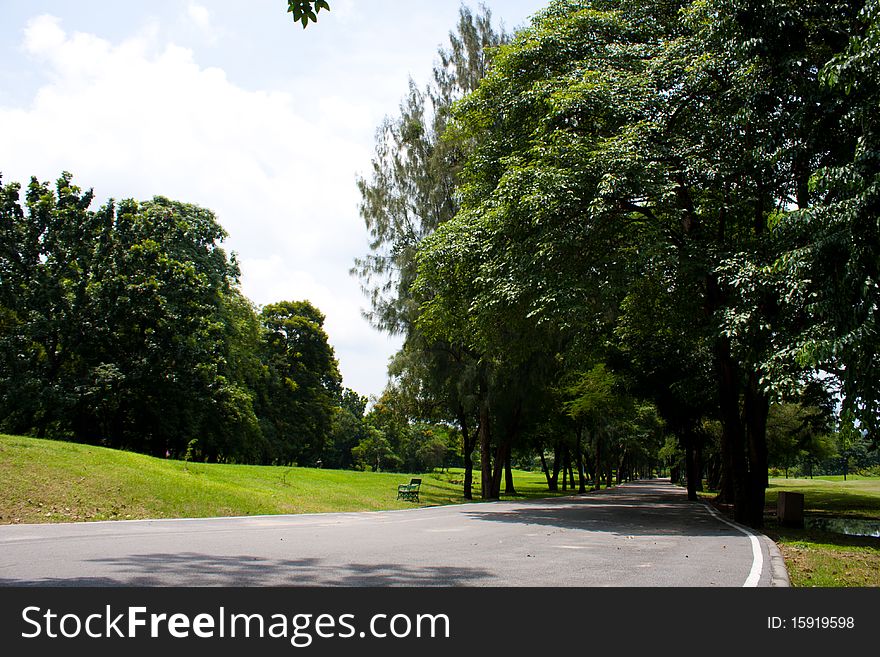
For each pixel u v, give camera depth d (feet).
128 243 108.99
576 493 158.30
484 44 106.32
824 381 69.41
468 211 69.62
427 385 100.17
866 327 36.06
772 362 45.42
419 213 102.73
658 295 70.49
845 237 37.22
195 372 109.40
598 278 57.16
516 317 63.05
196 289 112.57
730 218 68.85
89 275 101.40
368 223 104.94
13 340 93.81
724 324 49.60
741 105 52.34
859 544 47.44
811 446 151.64
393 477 138.92
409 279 99.40
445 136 91.04
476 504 84.53
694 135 56.85
